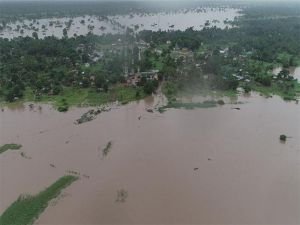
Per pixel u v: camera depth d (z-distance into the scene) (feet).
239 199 209.05
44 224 190.49
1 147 270.67
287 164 244.83
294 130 296.10
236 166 242.17
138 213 198.08
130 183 224.33
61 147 270.05
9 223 191.11
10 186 222.28
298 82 421.18
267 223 190.29
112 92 385.50
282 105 353.51
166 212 198.80
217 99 368.89
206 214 197.16
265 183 223.71
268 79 407.23
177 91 386.93
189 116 326.03
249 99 370.32
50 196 211.61
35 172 237.45
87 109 346.13
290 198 210.18
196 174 233.14
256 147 267.59
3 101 368.89
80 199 209.87
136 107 349.20
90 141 278.67
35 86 401.08
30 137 287.69
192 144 272.10
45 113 338.13
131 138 282.56
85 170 238.89
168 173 234.58
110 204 205.67
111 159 251.60
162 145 270.87
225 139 280.10
